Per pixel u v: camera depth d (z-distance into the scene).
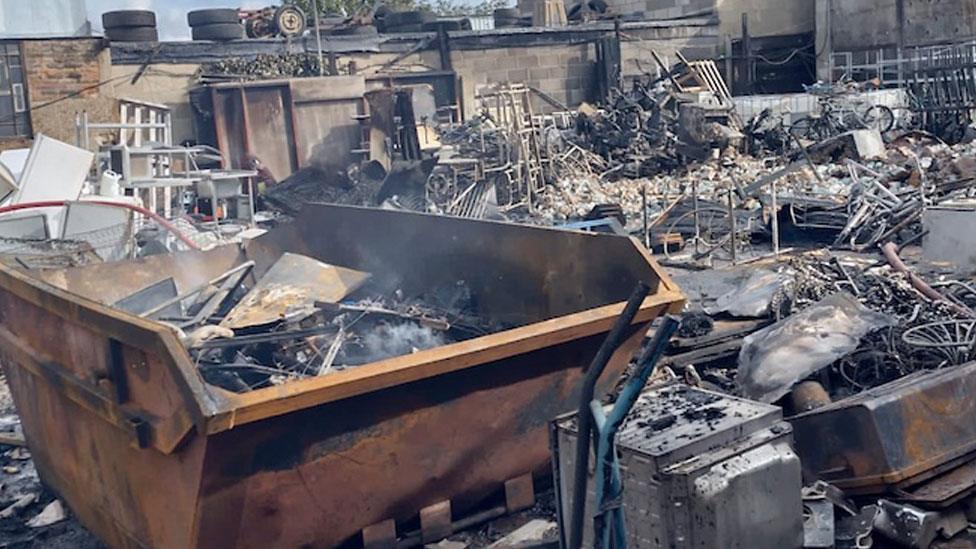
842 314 5.63
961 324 5.84
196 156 17.06
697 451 3.27
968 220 8.69
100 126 12.59
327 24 23.31
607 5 27.91
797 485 3.42
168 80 19.36
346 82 19.38
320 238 6.63
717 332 6.41
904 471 3.95
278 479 3.42
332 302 5.35
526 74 22.88
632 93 20.77
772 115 20.56
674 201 13.39
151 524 3.68
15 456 5.70
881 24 24.73
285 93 18.91
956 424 4.14
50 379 4.06
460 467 3.96
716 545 3.23
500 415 3.95
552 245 5.05
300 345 4.81
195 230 10.91
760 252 10.80
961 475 4.07
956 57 19.77
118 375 3.51
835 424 4.11
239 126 18.73
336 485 3.60
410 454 3.75
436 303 5.61
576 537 2.62
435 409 3.72
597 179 17.48
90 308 3.58
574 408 4.17
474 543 4.11
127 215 8.07
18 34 16.39
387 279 6.12
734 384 5.74
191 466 3.24
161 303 5.56
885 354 5.71
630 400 2.54
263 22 22.59
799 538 3.44
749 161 18.28
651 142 18.98
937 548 3.89
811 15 26.47
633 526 3.32
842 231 10.82
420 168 16.25
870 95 20.53
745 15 25.34
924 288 6.91
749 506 3.28
